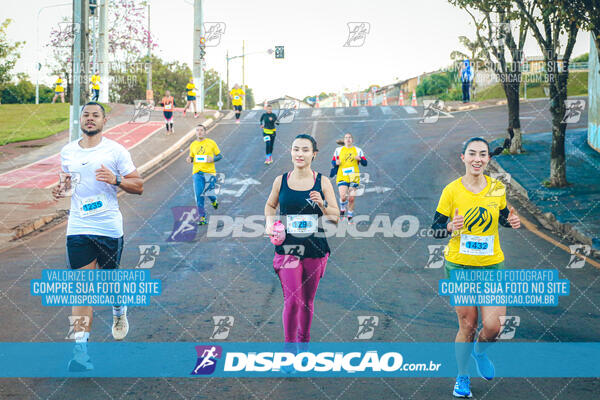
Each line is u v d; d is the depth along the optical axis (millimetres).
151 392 4059
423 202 12617
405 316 5836
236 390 4105
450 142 19594
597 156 15781
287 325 4660
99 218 4762
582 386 4164
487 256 4074
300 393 4062
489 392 4074
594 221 10312
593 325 5586
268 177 16312
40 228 11391
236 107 28797
